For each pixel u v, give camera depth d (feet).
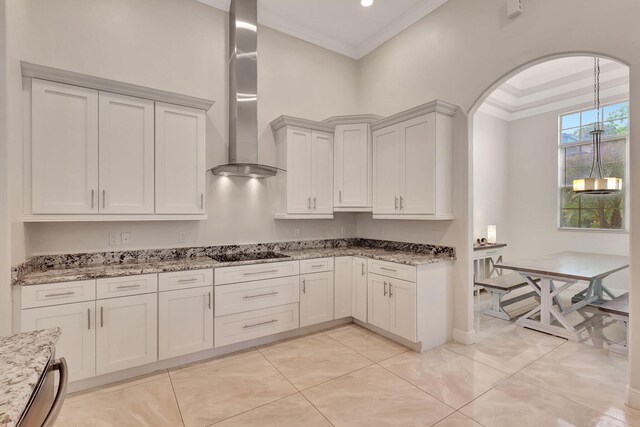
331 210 12.05
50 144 7.29
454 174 10.09
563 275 10.57
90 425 6.16
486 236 17.92
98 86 7.80
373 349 9.57
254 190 11.46
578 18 7.41
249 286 9.47
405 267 9.48
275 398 7.06
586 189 12.93
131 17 9.29
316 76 13.07
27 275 7.09
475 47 9.60
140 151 8.37
